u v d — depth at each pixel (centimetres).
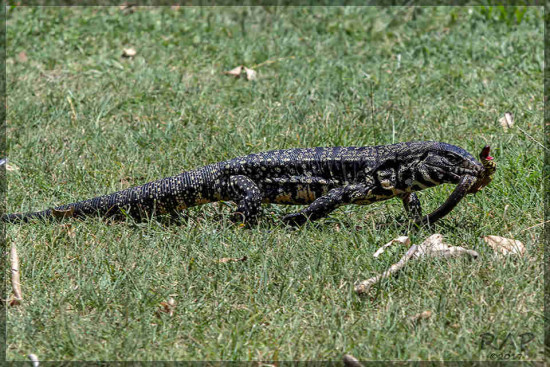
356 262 891
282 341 762
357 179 1005
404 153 987
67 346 760
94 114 1397
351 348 745
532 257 900
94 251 940
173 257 927
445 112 1366
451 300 816
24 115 1387
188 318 812
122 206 1048
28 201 1114
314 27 1738
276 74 1546
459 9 1762
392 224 1015
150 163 1211
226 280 876
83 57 1652
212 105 1422
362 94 1442
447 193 1070
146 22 1775
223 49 1652
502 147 1197
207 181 1036
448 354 729
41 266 906
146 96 1466
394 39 1683
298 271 887
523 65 1517
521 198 1040
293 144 1243
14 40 1708
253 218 1016
